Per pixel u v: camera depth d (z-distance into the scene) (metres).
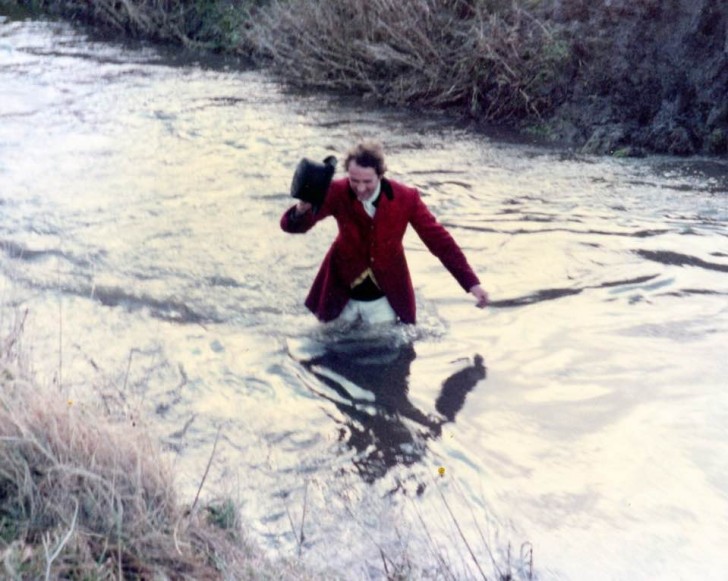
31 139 10.06
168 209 8.12
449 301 6.62
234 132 10.75
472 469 4.68
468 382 5.54
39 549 3.18
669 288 6.88
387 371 5.65
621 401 5.34
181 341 5.87
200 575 3.36
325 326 6.13
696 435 4.99
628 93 11.09
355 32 13.00
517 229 8.02
